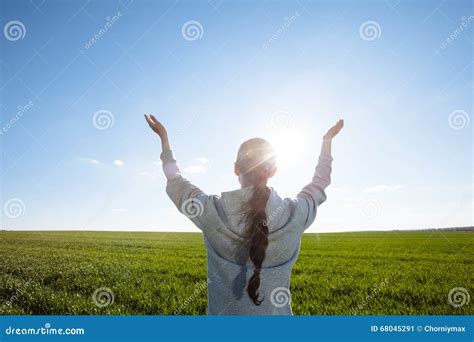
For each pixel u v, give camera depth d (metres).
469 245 22.52
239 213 2.32
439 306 6.86
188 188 2.48
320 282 9.10
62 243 23.75
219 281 2.36
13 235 32.88
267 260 2.35
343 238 31.84
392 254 17.33
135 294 7.42
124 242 24.98
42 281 8.83
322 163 2.79
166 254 16.33
